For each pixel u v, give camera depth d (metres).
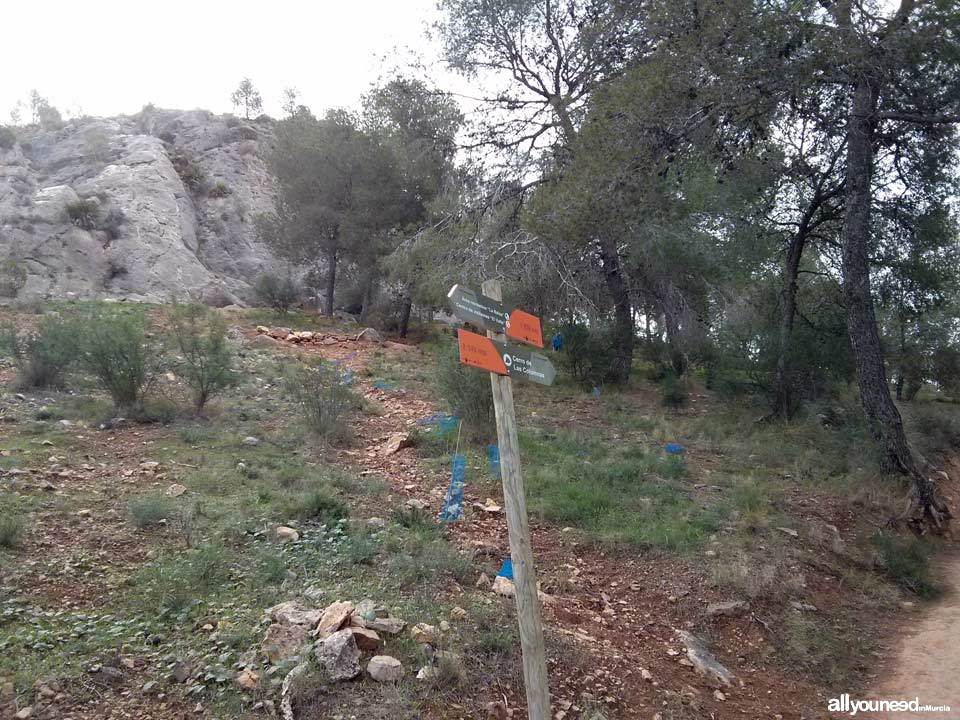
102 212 31.94
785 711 5.81
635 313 19.41
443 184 22.38
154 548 6.26
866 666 6.72
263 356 16.44
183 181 39.19
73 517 6.77
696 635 6.66
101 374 10.76
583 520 8.66
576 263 17.31
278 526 6.98
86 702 4.21
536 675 3.85
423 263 18.19
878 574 8.61
